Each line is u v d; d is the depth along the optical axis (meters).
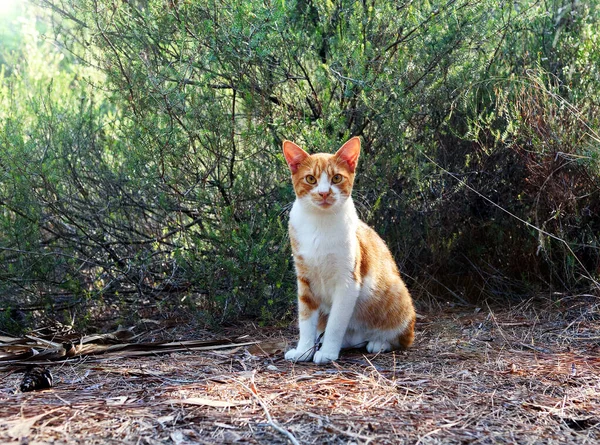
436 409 0.89
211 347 1.25
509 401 0.92
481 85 1.68
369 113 1.57
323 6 1.57
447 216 1.72
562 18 1.71
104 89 1.64
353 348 1.27
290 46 1.53
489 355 1.19
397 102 1.54
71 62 2.25
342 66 1.52
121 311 1.50
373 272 1.22
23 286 1.47
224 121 1.50
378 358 1.18
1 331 1.43
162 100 1.45
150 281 1.58
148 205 1.56
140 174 1.48
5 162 1.50
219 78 1.56
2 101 1.82
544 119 1.53
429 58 1.58
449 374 1.06
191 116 1.47
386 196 1.65
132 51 1.54
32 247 1.47
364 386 0.99
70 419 0.81
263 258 1.42
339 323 1.17
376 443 0.76
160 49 1.55
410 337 1.25
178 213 1.57
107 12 1.54
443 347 1.26
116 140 1.59
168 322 1.47
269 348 1.25
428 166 1.62
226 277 1.51
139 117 1.48
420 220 1.72
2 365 1.12
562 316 1.46
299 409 0.87
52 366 1.12
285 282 1.48
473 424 0.84
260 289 1.47
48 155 1.53
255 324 1.47
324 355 1.15
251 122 1.55
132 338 1.35
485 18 1.59
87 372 1.07
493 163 1.71
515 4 1.80
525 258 1.71
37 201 1.49
